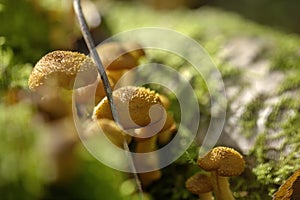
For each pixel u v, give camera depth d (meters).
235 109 0.41
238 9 0.83
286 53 0.46
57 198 0.33
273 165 0.38
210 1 0.84
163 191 0.39
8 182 0.32
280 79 0.43
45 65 0.34
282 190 0.34
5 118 0.34
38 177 0.32
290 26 0.82
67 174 0.34
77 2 0.40
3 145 0.32
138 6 0.69
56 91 0.35
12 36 0.47
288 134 0.39
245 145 0.39
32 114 0.36
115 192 0.34
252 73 0.44
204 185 0.34
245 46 0.48
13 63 0.43
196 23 0.55
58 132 0.35
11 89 0.39
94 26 0.53
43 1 0.50
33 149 0.33
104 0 0.63
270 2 0.84
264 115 0.40
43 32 0.49
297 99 0.41
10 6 0.48
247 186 0.37
